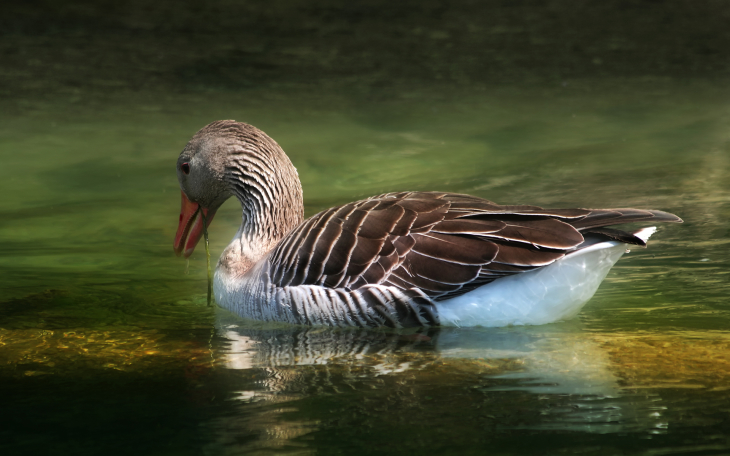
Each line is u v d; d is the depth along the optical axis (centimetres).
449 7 4434
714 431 704
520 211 988
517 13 4288
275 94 2905
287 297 1031
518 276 970
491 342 954
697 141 2222
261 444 698
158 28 3959
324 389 821
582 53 3447
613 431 707
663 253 1316
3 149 2308
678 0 4462
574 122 2498
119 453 686
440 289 973
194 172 1201
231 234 1620
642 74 3089
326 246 1012
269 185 1163
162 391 827
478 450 675
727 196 1672
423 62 3362
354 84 3042
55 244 1548
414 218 1000
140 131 2489
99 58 3403
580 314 1053
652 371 852
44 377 874
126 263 1414
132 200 1892
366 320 1002
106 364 914
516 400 779
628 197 1698
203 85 3034
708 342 941
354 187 1939
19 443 708
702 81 2955
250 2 4541
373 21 4144
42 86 2995
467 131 2433
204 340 998
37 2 4366
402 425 730
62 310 1138
